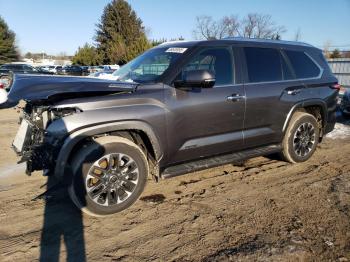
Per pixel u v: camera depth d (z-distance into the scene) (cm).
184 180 468
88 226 345
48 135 322
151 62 423
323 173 497
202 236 328
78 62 6325
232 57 443
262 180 469
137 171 369
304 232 332
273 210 379
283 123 495
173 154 393
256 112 455
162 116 370
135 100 357
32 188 439
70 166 340
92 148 339
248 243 314
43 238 324
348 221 353
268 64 480
